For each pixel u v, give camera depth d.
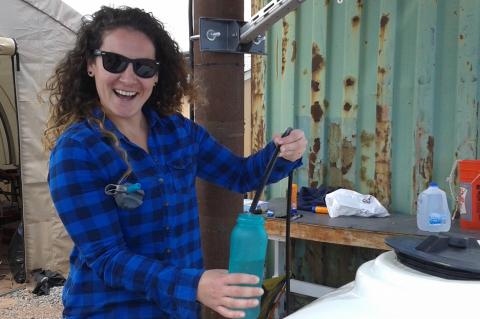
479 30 2.77
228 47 1.74
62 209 1.23
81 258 1.35
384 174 3.16
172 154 1.48
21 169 4.82
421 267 1.06
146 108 1.54
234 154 1.71
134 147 1.38
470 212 2.59
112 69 1.36
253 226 1.18
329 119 3.38
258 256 1.19
